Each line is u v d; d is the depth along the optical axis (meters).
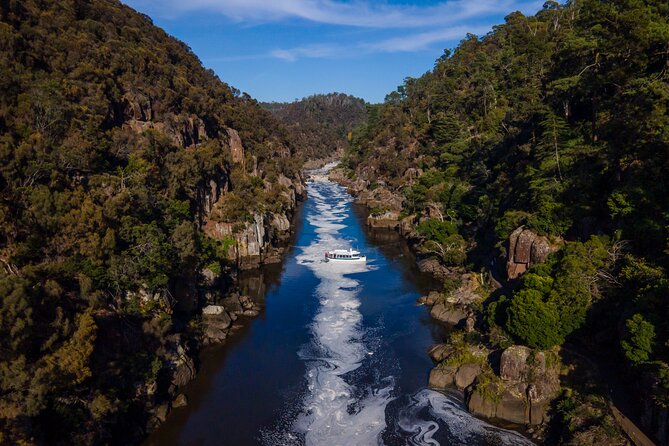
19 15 74.06
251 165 123.06
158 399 44.16
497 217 76.62
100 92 72.88
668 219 42.19
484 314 55.97
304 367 52.19
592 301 44.16
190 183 76.56
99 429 35.62
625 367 39.91
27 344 31.77
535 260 55.72
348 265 90.75
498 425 41.59
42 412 32.19
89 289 40.25
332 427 41.84
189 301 61.03
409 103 194.38
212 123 111.38
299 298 73.44
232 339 59.12
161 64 102.31
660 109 48.44
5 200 39.22
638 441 33.78
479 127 132.62
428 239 92.56
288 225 115.31
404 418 43.00
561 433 38.25
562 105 77.38
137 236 50.19
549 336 43.09
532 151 76.00
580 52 67.06
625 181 49.94
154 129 78.88
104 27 94.75
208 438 40.19
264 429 41.50
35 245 39.38
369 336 59.78
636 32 51.16
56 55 72.19
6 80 53.81
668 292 35.94
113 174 58.53
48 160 46.16
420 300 70.94
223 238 84.12
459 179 115.06
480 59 167.12
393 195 144.50
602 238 47.41
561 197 58.34
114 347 42.66
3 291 29.98
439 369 49.09
